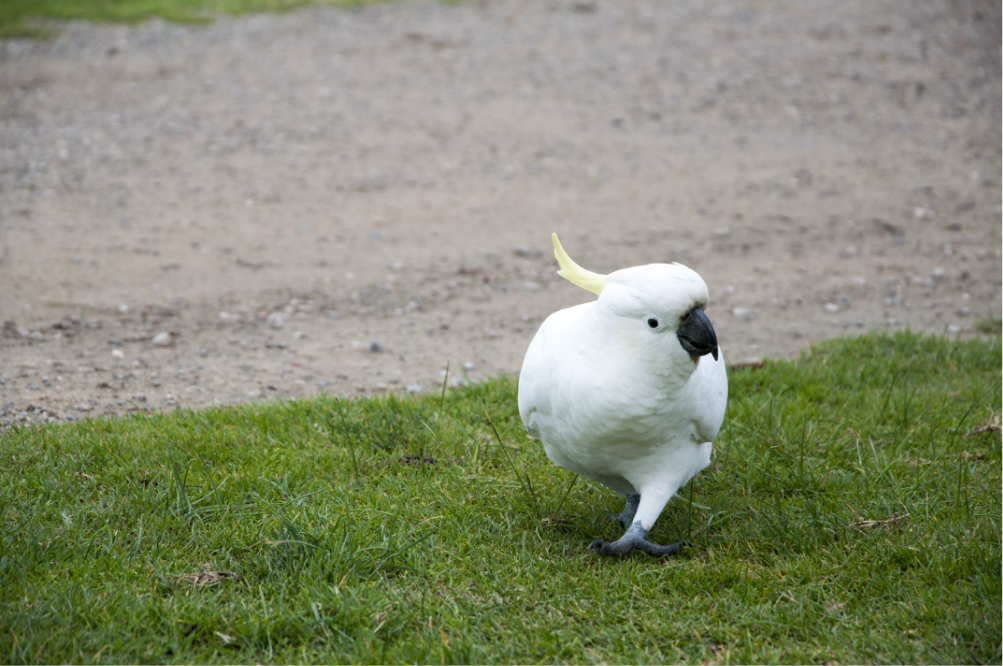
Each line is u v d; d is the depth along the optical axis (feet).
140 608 16.58
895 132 59.11
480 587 18.03
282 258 40.37
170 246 40.93
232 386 28.73
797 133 58.75
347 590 17.26
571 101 63.00
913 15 84.94
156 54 68.74
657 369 16.76
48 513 19.74
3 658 15.08
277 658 15.84
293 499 20.59
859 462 23.52
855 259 42.29
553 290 38.63
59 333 31.96
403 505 21.01
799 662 16.14
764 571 18.71
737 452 24.27
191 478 21.52
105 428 23.94
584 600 17.71
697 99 64.08
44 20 74.64
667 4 87.20
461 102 61.98
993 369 30.50
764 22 82.23
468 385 28.37
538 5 85.56
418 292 37.76
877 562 18.95
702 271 40.42
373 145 54.54
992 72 70.44
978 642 16.33
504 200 48.06
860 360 31.12
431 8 83.56
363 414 25.63
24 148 51.39
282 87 63.10
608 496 22.39
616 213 46.75
